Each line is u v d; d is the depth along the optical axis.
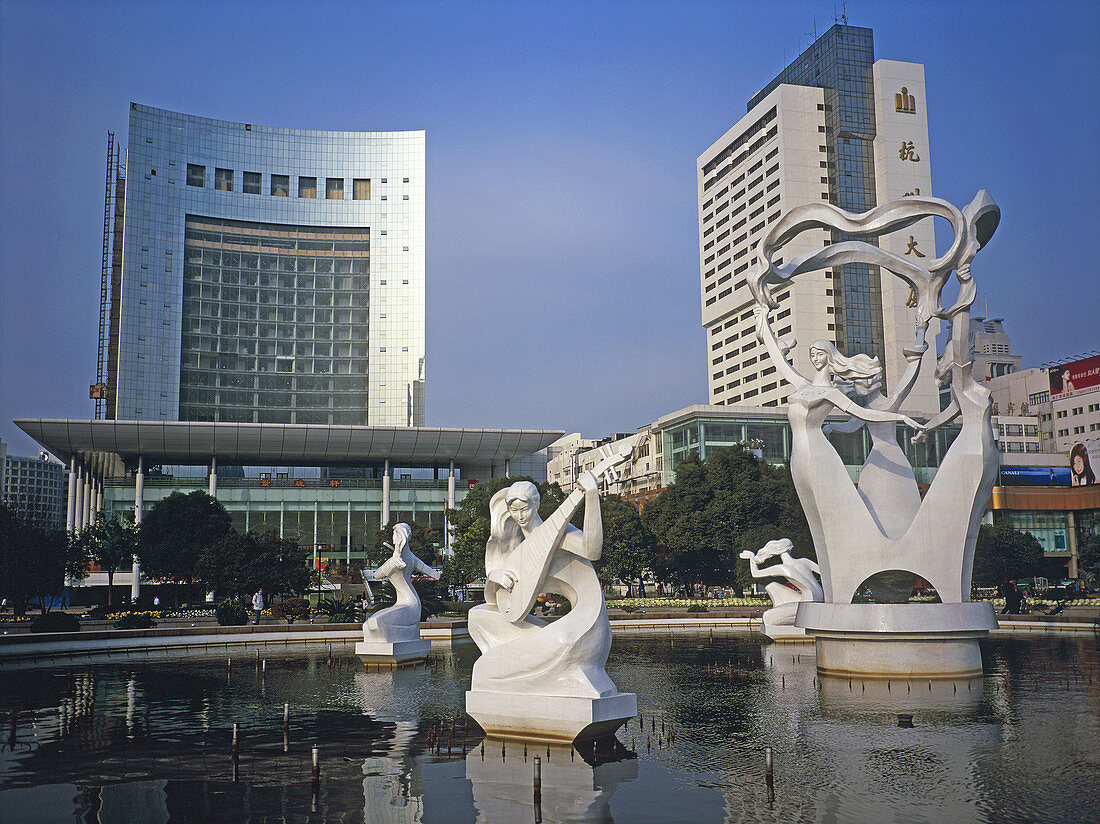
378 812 12.70
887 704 21.53
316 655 36.28
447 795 13.48
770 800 13.13
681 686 25.06
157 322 125.81
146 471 112.12
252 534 59.31
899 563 26.34
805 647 36.91
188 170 131.00
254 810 12.85
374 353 136.25
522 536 18.31
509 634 17.83
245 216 134.00
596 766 15.14
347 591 93.88
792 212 29.05
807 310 132.62
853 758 15.80
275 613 51.47
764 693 23.55
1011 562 66.06
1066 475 112.38
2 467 190.00
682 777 14.47
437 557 93.31
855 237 30.23
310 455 112.12
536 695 16.75
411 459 115.62
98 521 104.81
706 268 161.38
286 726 17.95
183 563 71.88
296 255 137.12
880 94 135.00
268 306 134.75
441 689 25.20
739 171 150.25
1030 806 12.76
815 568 38.50
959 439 26.77
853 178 135.38
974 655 26.02
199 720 20.25
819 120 138.00
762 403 141.75
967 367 26.83
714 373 159.00
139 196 126.56
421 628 42.69
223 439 105.25
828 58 138.12
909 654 25.67
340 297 137.88
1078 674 26.67
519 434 112.38
